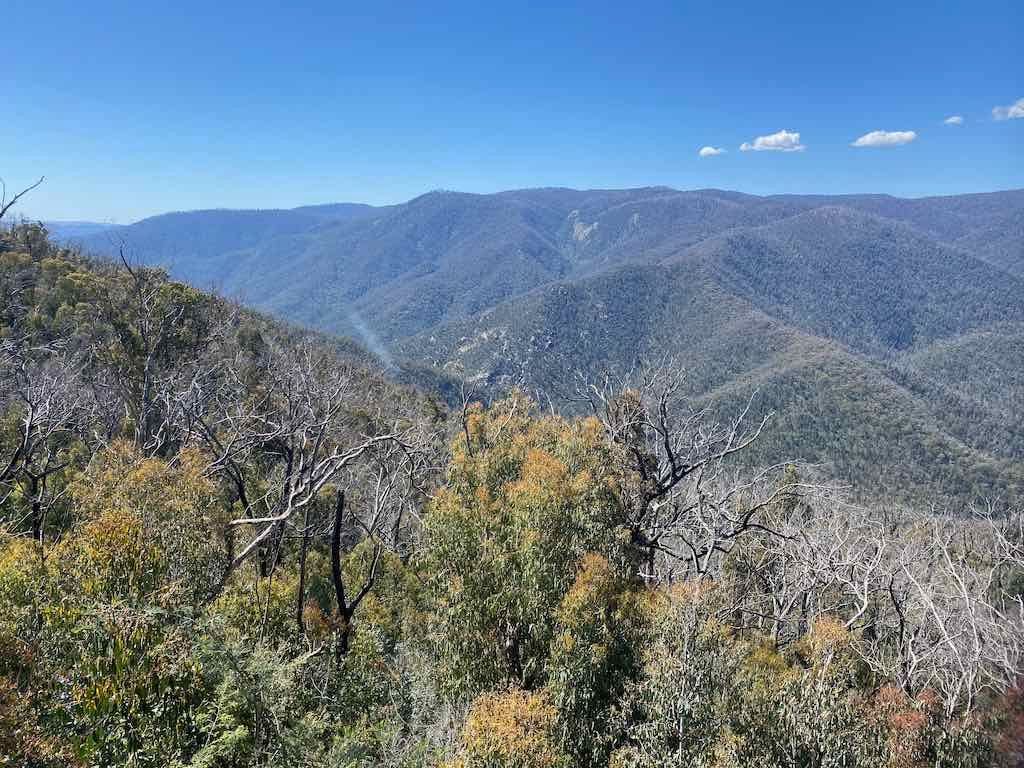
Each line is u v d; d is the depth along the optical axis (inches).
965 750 322.7
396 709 498.0
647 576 599.8
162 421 897.5
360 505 916.0
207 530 480.1
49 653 318.7
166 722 332.2
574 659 430.3
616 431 636.7
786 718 382.9
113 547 366.9
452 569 508.1
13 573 346.3
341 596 617.3
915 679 571.5
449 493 542.3
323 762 385.4
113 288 1262.3
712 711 397.1
